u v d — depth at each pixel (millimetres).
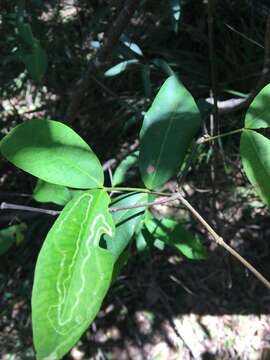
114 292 582
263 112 179
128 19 343
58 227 148
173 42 586
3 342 557
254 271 160
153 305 577
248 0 419
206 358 546
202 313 570
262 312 566
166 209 575
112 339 562
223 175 573
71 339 132
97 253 145
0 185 595
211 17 289
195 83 570
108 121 591
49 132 170
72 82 530
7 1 440
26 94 589
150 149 197
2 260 592
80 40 512
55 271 140
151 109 198
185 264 592
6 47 446
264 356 523
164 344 557
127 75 584
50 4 498
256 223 588
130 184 485
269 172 174
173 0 370
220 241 167
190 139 196
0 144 166
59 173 169
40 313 134
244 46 562
